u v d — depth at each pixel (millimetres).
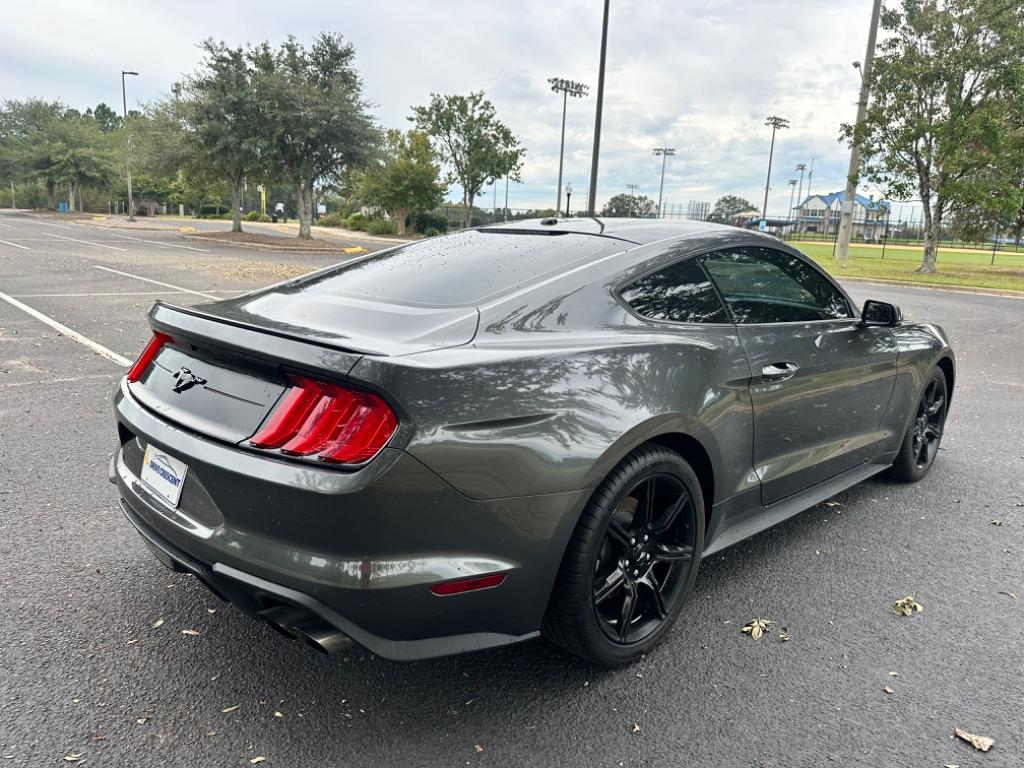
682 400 2443
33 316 9211
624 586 2410
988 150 22203
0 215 57344
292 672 2408
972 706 2324
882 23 22891
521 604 2109
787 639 2682
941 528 3736
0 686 2270
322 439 1888
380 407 1866
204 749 2039
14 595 2803
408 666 2467
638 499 2438
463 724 2180
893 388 3840
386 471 1837
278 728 2137
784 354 2975
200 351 2305
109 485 3902
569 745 2102
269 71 28406
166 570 3045
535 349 2180
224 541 2025
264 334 2051
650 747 2102
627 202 86625
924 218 24812
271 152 27719
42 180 63625
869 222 88625
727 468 2746
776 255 3215
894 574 3221
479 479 1956
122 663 2420
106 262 17859
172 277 14648
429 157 44094
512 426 2016
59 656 2439
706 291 2822
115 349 7344
